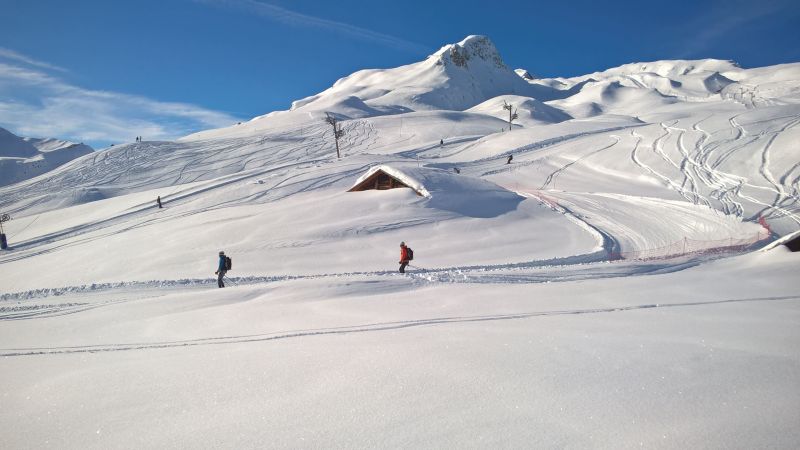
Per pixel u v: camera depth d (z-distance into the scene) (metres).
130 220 40.66
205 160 79.88
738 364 4.32
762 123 50.50
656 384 3.95
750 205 30.48
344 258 22.98
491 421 3.48
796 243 14.09
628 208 32.34
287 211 31.19
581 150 54.88
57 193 68.00
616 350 4.93
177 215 39.38
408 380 4.38
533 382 4.14
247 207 35.66
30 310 12.10
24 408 4.56
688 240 23.62
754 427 3.14
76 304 13.52
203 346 6.90
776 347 4.82
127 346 7.44
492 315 7.70
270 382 4.68
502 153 58.81
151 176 74.12
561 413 3.53
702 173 39.69
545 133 67.00
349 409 3.86
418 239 25.56
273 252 24.42
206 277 20.56
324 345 6.05
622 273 13.99
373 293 11.78
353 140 87.56
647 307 7.88
